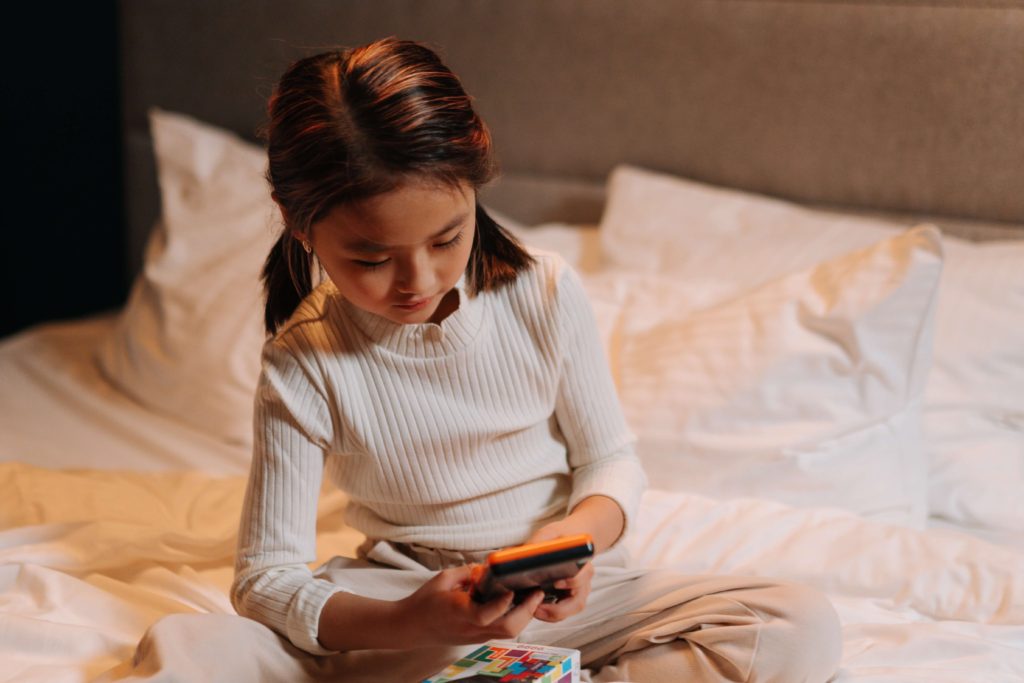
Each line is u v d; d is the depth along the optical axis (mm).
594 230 2096
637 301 1726
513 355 1097
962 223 1878
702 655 1021
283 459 1051
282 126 913
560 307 1100
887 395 1465
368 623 959
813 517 1362
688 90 2041
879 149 1913
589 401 1137
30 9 2793
